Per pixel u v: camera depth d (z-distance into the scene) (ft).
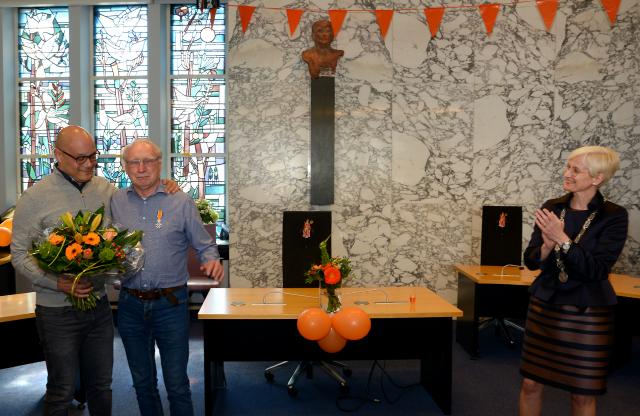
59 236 6.70
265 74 16.46
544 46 16.49
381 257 16.87
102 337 7.88
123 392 11.26
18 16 20.80
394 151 16.74
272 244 16.71
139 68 20.56
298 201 16.72
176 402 8.06
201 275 17.48
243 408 10.52
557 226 7.03
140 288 7.87
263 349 10.36
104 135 20.70
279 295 11.03
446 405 10.24
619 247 7.16
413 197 16.85
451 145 16.79
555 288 7.38
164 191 8.18
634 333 12.73
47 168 21.03
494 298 13.75
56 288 7.00
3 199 20.52
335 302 9.53
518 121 16.69
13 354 9.67
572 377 7.25
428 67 16.63
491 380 12.11
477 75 16.65
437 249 16.92
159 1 19.88
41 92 20.86
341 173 16.72
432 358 10.64
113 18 20.53
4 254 15.99
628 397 11.34
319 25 15.64
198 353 13.92
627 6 16.12
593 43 16.34
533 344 7.74
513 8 16.49
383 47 16.60
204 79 20.62
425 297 11.00
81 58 20.06
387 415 10.25
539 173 16.74
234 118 16.49
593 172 7.23
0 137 20.38
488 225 14.74
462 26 16.58
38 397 11.12
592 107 16.46
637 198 16.35
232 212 16.67
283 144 16.60
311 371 12.12
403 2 16.56
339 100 16.61
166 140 20.59
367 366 13.07
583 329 7.20
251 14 16.21
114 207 8.15
